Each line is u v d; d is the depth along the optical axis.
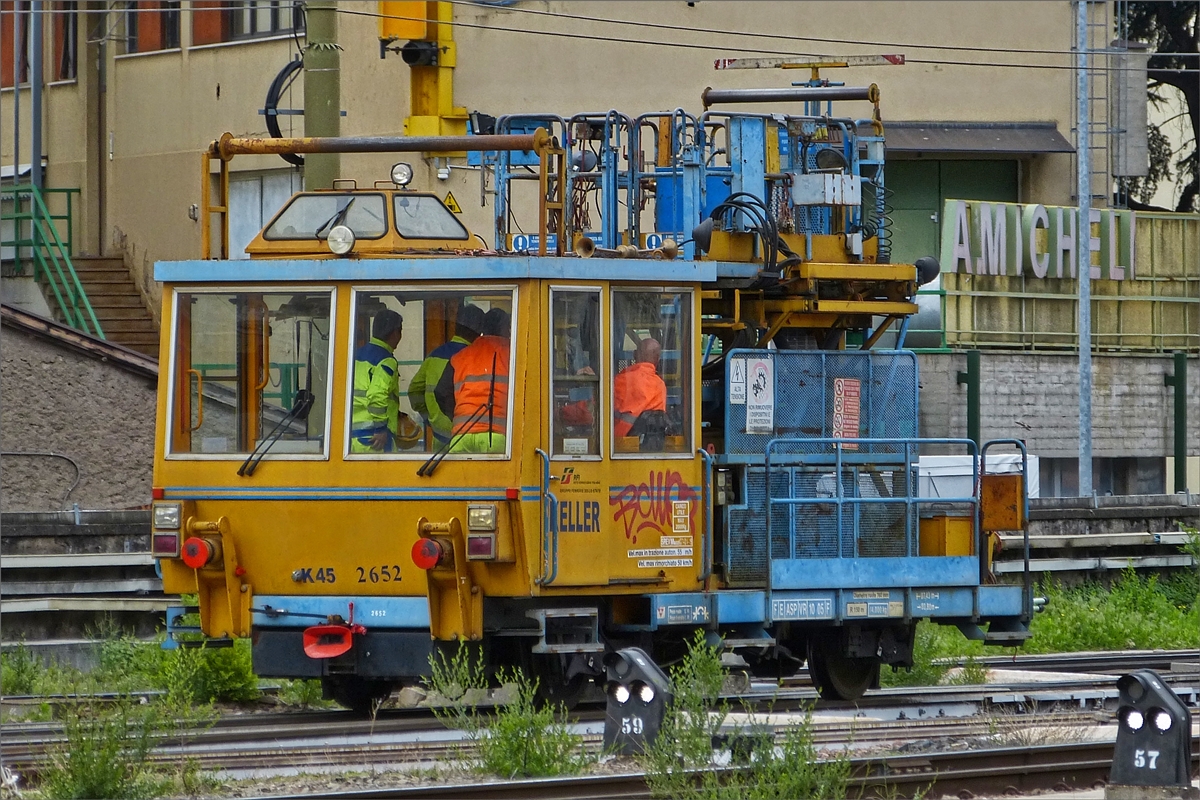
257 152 48.69
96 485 87.75
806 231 54.88
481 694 46.28
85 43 136.50
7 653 58.03
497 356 44.91
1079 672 65.00
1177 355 116.69
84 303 118.50
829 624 51.88
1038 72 124.75
